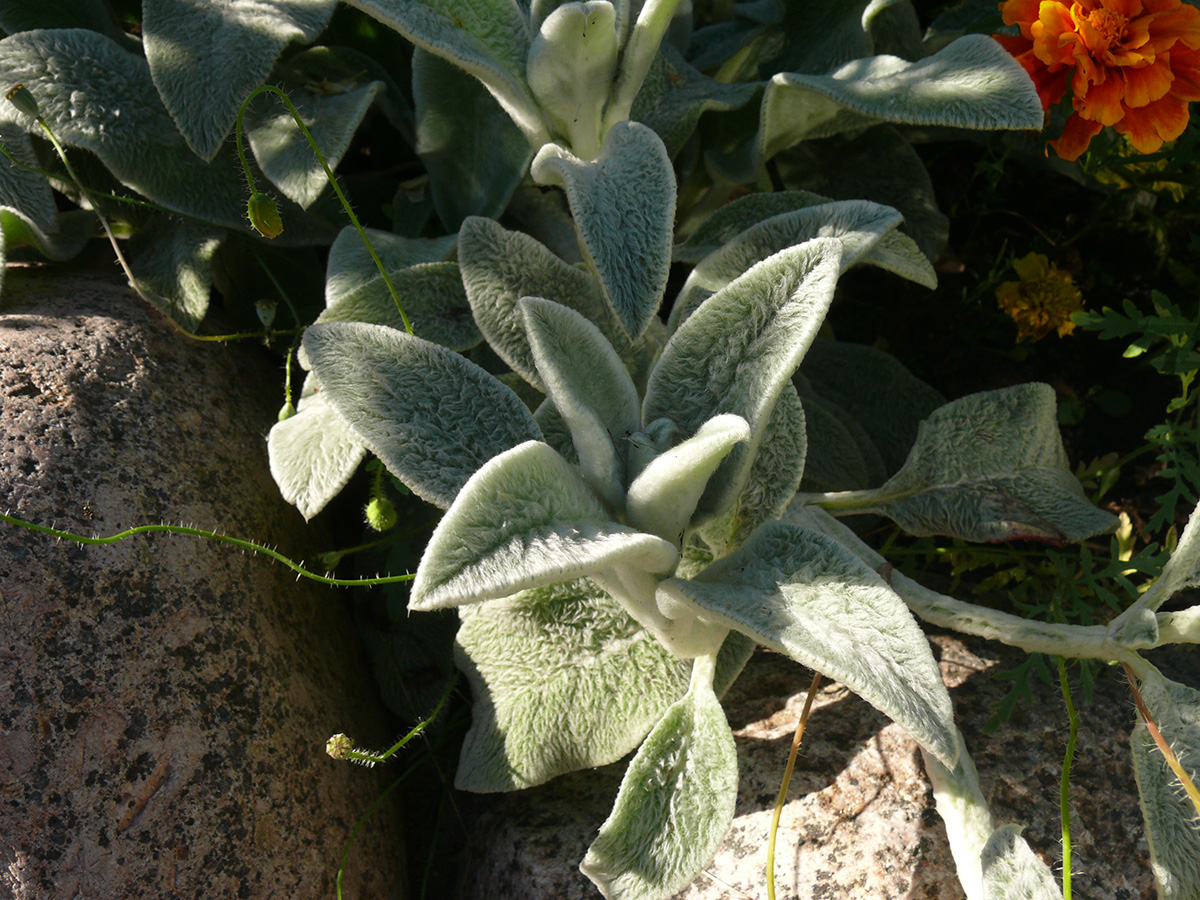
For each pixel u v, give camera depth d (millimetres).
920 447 377
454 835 387
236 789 303
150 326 383
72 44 389
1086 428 500
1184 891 287
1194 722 300
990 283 518
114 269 426
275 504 372
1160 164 496
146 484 328
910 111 326
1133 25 378
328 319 349
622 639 349
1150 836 290
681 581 271
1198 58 378
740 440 256
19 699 281
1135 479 474
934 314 541
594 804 355
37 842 274
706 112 444
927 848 313
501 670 355
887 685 229
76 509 310
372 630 407
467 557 223
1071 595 383
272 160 370
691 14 466
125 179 380
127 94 391
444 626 401
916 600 340
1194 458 464
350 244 378
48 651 288
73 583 298
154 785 291
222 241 409
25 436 317
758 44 468
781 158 481
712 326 288
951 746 224
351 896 326
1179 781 294
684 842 283
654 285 281
